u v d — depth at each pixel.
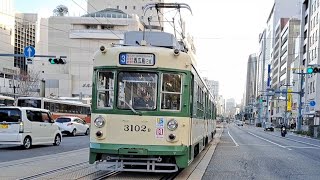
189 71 10.76
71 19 96.94
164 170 10.38
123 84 10.51
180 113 10.51
